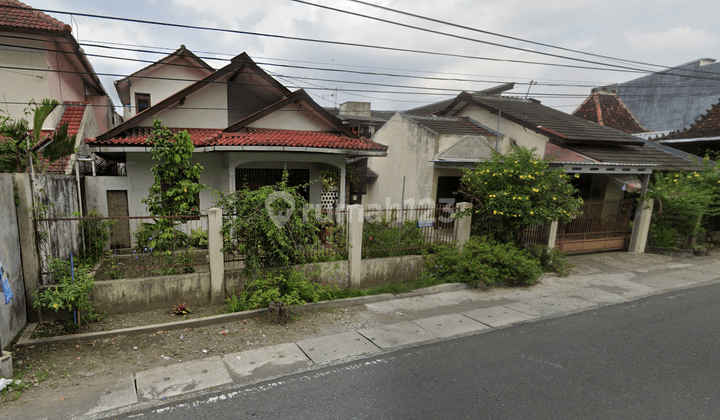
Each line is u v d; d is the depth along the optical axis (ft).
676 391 13.55
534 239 31.71
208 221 20.15
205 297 20.66
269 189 20.65
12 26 29.19
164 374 14.14
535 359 15.79
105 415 11.61
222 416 11.65
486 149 38.93
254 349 16.34
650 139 53.26
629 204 37.78
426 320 20.18
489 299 23.98
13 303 15.85
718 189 36.58
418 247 27.02
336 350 16.40
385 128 48.21
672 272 31.40
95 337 16.55
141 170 29.96
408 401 12.55
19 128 20.65
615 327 19.49
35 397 12.37
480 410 12.09
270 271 21.56
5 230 15.53
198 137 30.27
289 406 12.19
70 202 24.04
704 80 54.54
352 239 23.67
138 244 22.50
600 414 12.04
